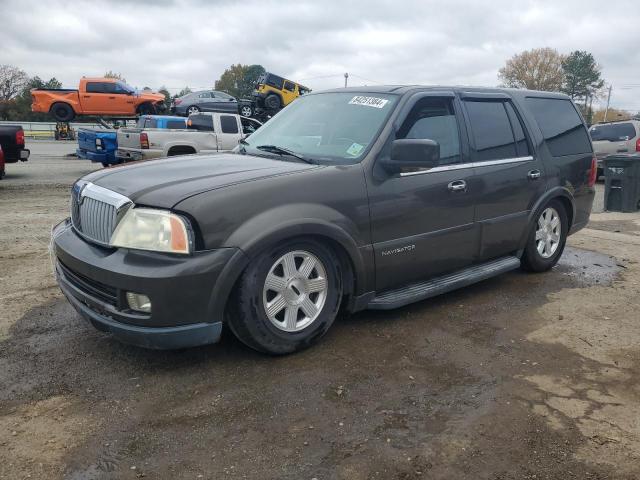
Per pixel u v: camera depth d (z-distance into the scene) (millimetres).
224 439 2744
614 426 2918
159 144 14148
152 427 2838
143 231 3188
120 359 3580
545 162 5371
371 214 3842
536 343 3980
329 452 2654
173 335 3146
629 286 5410
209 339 3260
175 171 3727
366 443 2730
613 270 6020
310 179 3596
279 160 4066
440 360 3662
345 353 3725
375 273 3957
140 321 3133
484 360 3678
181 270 3082
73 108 30703
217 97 31781
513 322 4379
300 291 3604
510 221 5023
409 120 4230
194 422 2883
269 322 3459
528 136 5270
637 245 7332
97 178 3781
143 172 3750
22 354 3646
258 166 3801
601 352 3846
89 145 16344
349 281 3889
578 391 3285
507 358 3721
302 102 4992
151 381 3305
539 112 5539
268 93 29109
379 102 4340
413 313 4516
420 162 3779
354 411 3014
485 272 4824
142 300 3123
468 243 4633
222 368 3471
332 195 3643
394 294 4176
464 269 4809
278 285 3484
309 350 3756
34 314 4359
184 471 2504
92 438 2740
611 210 10641
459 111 4668
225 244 3199
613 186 10562
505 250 5098
